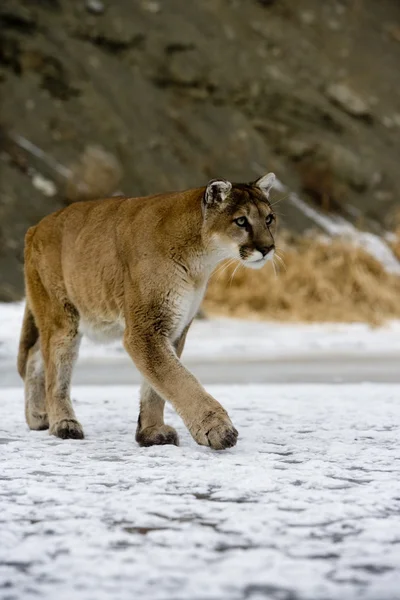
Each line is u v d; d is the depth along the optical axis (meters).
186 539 5.16
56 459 7.84
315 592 4.30
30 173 31.09
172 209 8.91
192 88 38.22
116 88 35.81
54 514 5.77
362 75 44.12
